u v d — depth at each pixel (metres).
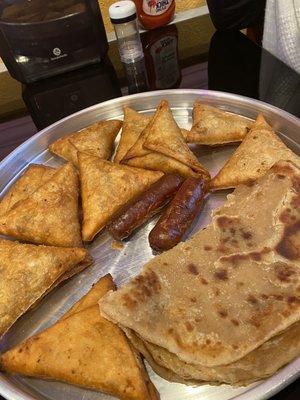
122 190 0.37
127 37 0.50
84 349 0.27
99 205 0.36
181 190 0.34
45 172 0.39
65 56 0.51
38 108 0.49
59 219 0.36
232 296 0.27
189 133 0.40
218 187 0.36
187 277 0.28
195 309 0.26
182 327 0.26
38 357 0.27
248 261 0.28
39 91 0.52
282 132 0.39
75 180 0.39
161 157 0.38
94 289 0.31
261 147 0.36
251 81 0.47
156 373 0.27
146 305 0.27
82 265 0.33
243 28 0.56
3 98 0.52
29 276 0.32
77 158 0.40
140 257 0.33
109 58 0.54
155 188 0.34
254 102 0.41
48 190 0.37
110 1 0.56
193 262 0.29
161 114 0.41
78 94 0.50
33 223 0.35
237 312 0.26
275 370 0.24
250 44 0.52
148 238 0.33
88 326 0.28
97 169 0.38
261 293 0.26
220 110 0.43
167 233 0.32
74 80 0.52
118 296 0.27
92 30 0.50
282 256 0.28
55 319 0.31
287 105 0.42
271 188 0.31
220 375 0.25
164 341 0.26
